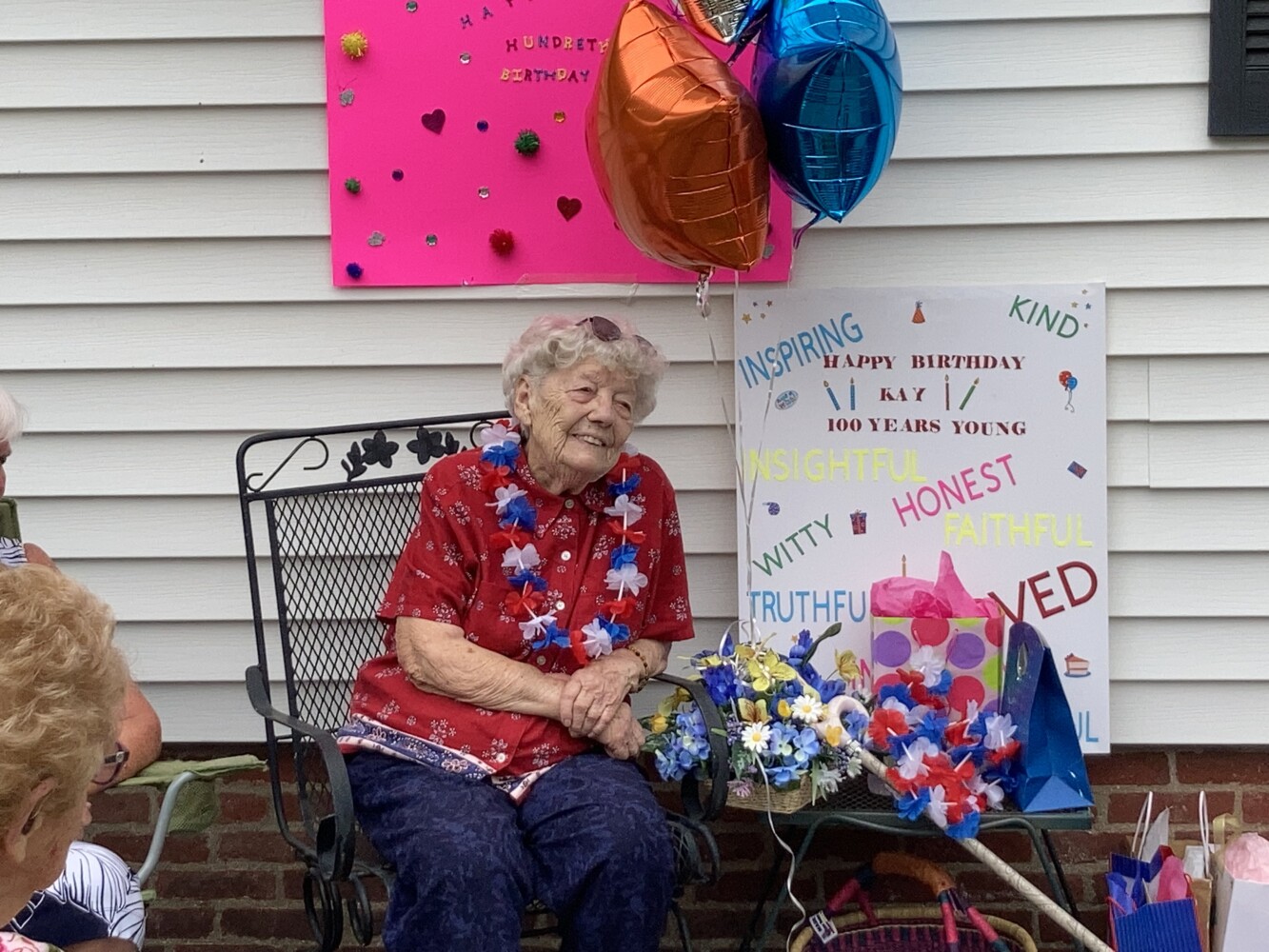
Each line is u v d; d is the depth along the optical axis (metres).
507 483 2.59
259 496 2.87
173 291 3.05
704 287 2.71
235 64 3.00
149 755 2.47
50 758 1.22
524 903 2.38
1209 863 2.74
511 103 2.98
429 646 2.53
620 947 2.36
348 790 2.30
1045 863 2.64
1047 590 2.98
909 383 2.98
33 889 1.36
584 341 2.50
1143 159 2.94
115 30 2.99
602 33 2.96
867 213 2.98
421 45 2.97
